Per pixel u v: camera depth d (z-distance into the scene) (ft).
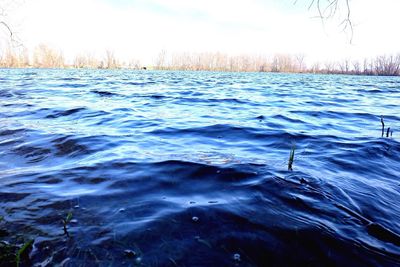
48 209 8.30
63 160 12.85
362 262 6.43
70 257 6.25
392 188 10.89
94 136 16.83
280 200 8.96
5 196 9.14
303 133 19.17
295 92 55.26
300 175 11.14
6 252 6.35
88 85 61.72
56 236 6.98
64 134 17.21
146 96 41.68
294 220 7.84
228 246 6.72
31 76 93.76
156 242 6.78
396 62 240.12
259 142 16.88
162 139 16.89
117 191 9.47
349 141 17.35
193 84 74.18
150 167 11.61
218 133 18.79
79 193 9.32
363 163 13.51
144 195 9.21
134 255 6.33
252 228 7.41
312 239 7.06
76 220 7.70
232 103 35.42
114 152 13.79
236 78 119.65
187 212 8.10
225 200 8.88
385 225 8.11
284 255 6.53
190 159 12.73
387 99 44.47
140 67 280.31
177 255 6.37
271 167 12.00
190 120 23.07
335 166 12.92
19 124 20.40
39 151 14.20
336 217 8.16
